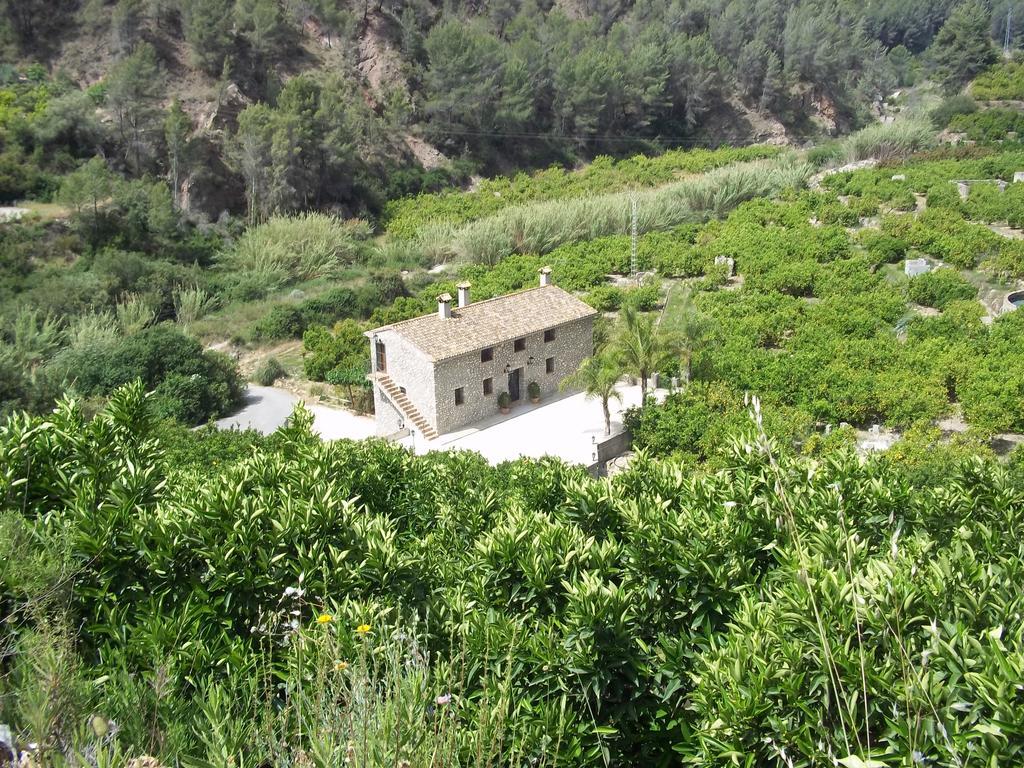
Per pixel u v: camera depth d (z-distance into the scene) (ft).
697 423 126.00
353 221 290.35
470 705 34.83
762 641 34.63
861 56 464.65
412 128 346.95
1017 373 135.03
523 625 42.88
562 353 151.02
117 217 244.42
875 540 51.39
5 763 25.64
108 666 35.63
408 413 139.03
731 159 355.15
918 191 275.39
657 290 197.36
